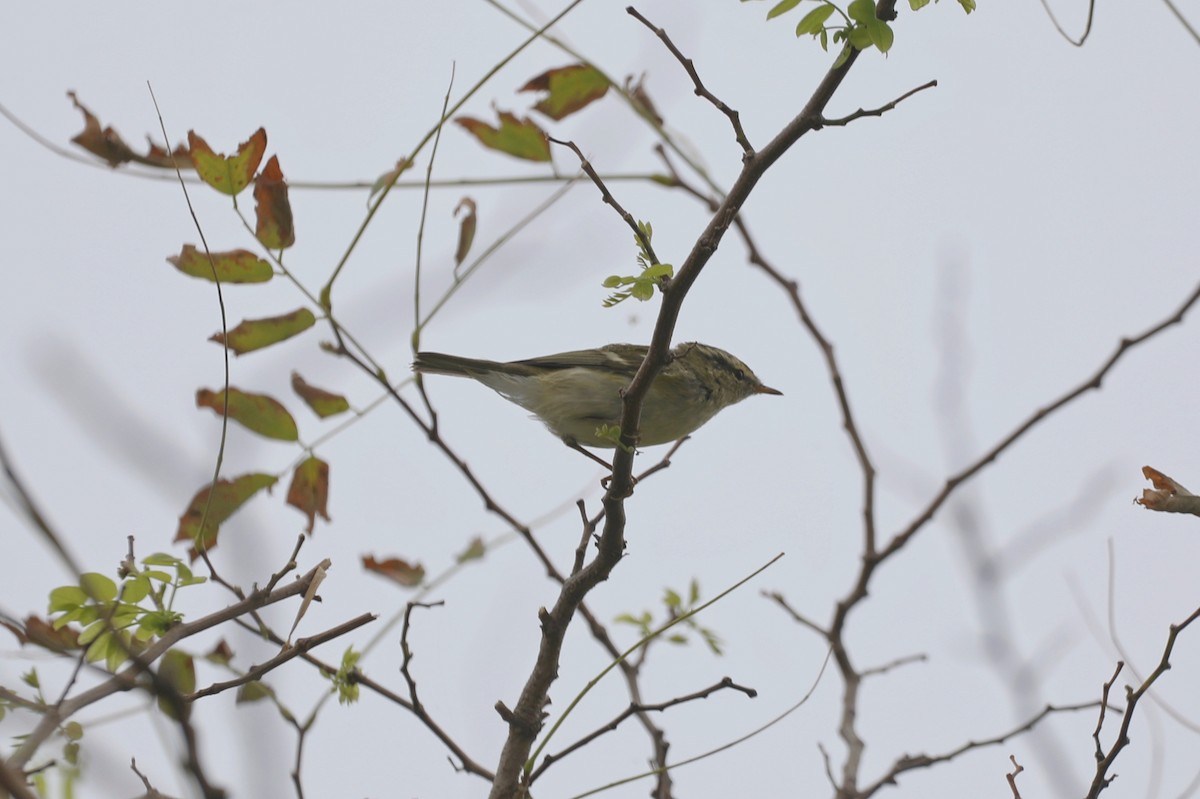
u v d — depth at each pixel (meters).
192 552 10.34
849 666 13.48
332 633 8.27
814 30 8.00
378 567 11.95
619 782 9.45
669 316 8.87
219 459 9.11
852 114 8.27
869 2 7.84
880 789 12.02
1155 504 8.61
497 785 9.33
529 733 9.48
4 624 8.12
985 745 11.72
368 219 10.70
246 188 10.10
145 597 8.39
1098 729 8.91
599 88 12.34
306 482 10.96
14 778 5.31
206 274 10.14
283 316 10.68
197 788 5.20
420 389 11.41
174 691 5.30
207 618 8.00
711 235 8.57
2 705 6.98
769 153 8.44
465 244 11.20
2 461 4.79
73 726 6.97
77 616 8.09
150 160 11.20
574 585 9.57
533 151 11.81
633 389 9.20
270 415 10.80
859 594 13.72
